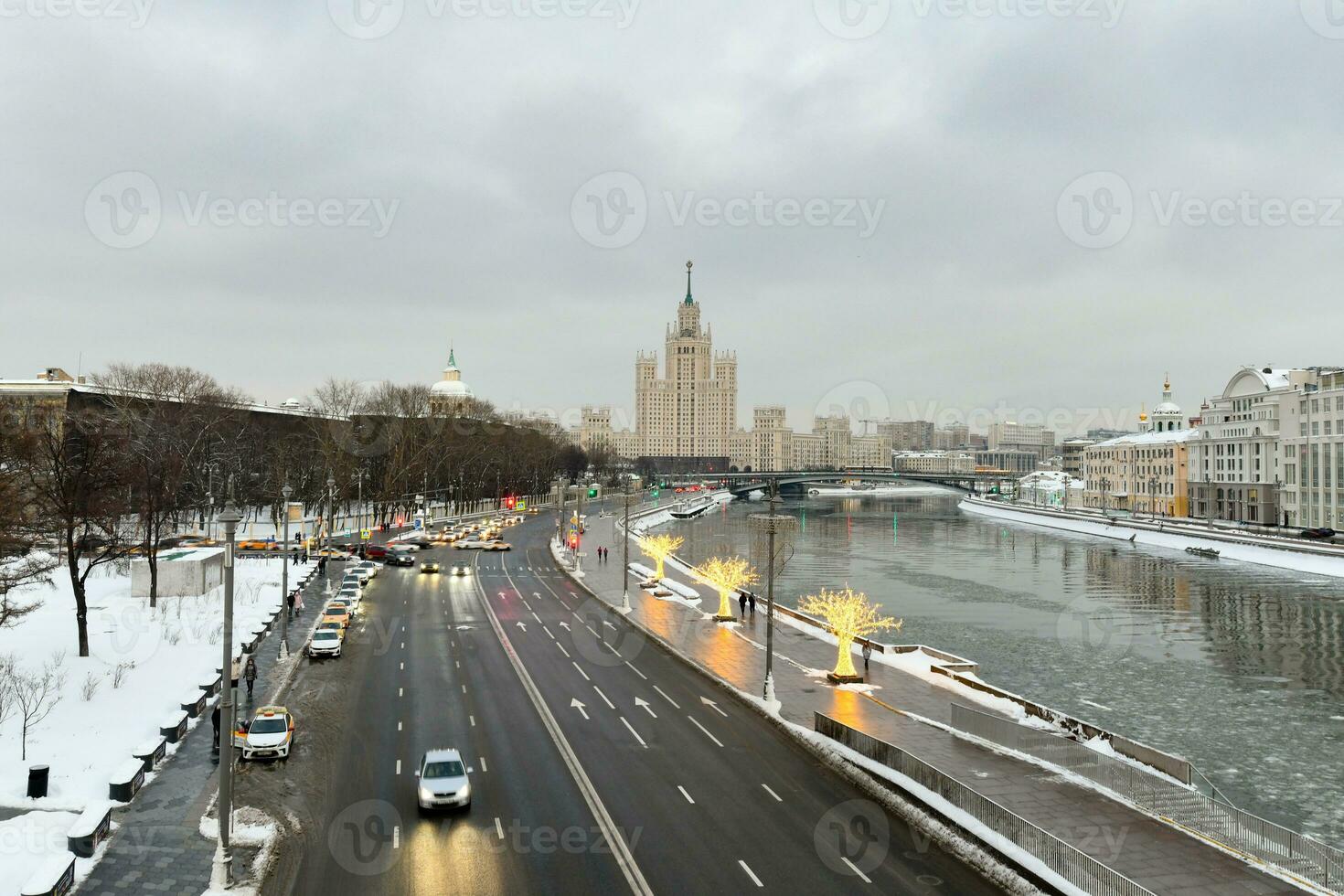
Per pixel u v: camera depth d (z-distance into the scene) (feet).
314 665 174.60
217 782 108.47
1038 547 516.73
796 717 141.38
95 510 187.62
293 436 495.82
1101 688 201.57
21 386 385.70
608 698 152.25
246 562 306.76
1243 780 143.84
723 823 98.43
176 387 422.41
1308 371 564.30
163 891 79.97
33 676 138.00
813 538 573.74
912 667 181.68
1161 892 77.71
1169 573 398.42
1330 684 205.36
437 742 126.21
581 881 84.07
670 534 575.38
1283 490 537.24
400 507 510.58
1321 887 81.61
